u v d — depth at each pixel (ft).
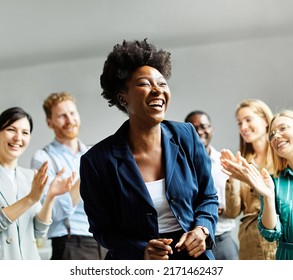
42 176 7.96
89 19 14.19
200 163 5.44
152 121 4.99
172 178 5.17
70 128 11.07
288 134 6.88
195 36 15.61
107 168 5.26
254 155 9.51
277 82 15.87
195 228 5.11
